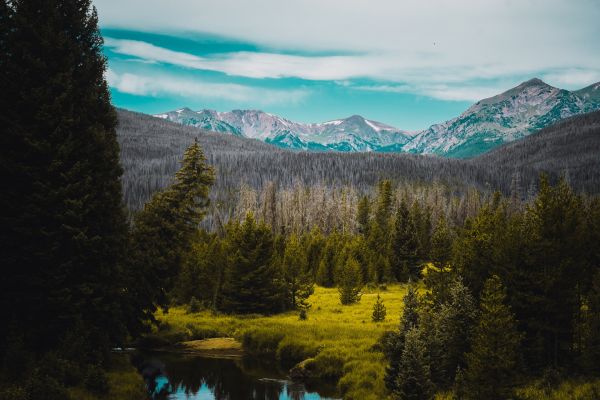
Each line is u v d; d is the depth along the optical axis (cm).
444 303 3262
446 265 3781
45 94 2773
